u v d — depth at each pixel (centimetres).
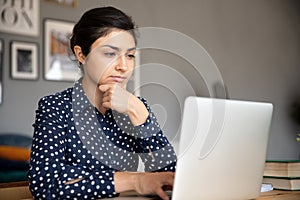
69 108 126
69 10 435
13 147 368
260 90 586
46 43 420
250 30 584
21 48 405
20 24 406
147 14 486
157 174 107
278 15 621
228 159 104
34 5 414
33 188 108
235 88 556
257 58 588
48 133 117
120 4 466
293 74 630
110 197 107
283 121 609
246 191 112
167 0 504
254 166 113
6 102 396
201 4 535
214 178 101
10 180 335
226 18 558
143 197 108
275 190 137
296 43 639
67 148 124
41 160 112
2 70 395
